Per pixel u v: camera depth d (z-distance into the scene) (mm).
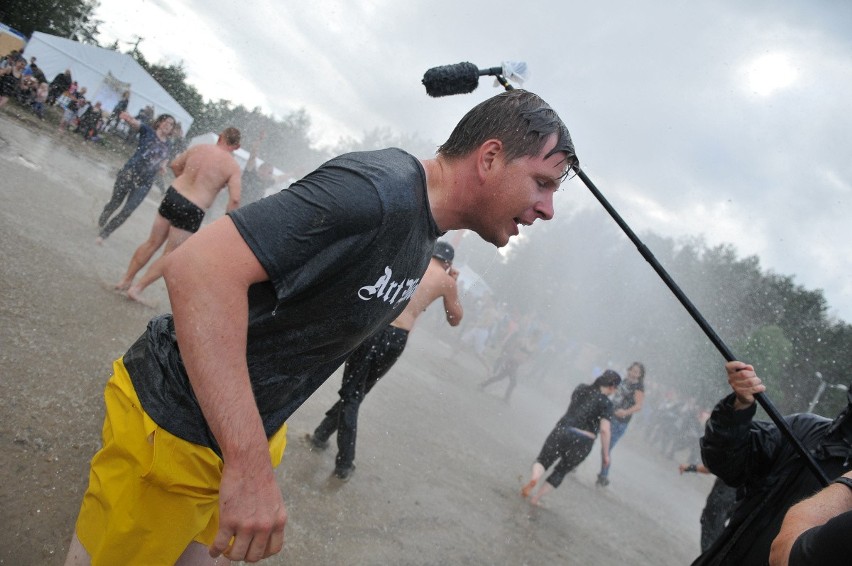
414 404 6129
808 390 26844
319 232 1117
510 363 9477
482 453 5598
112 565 1371
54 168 8320
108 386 1436
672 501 8508
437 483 4238
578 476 6969
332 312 1264
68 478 2342
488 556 3480
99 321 3936
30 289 3879
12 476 2205
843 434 1758
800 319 30188
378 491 3629
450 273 3719
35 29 23422
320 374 1486
